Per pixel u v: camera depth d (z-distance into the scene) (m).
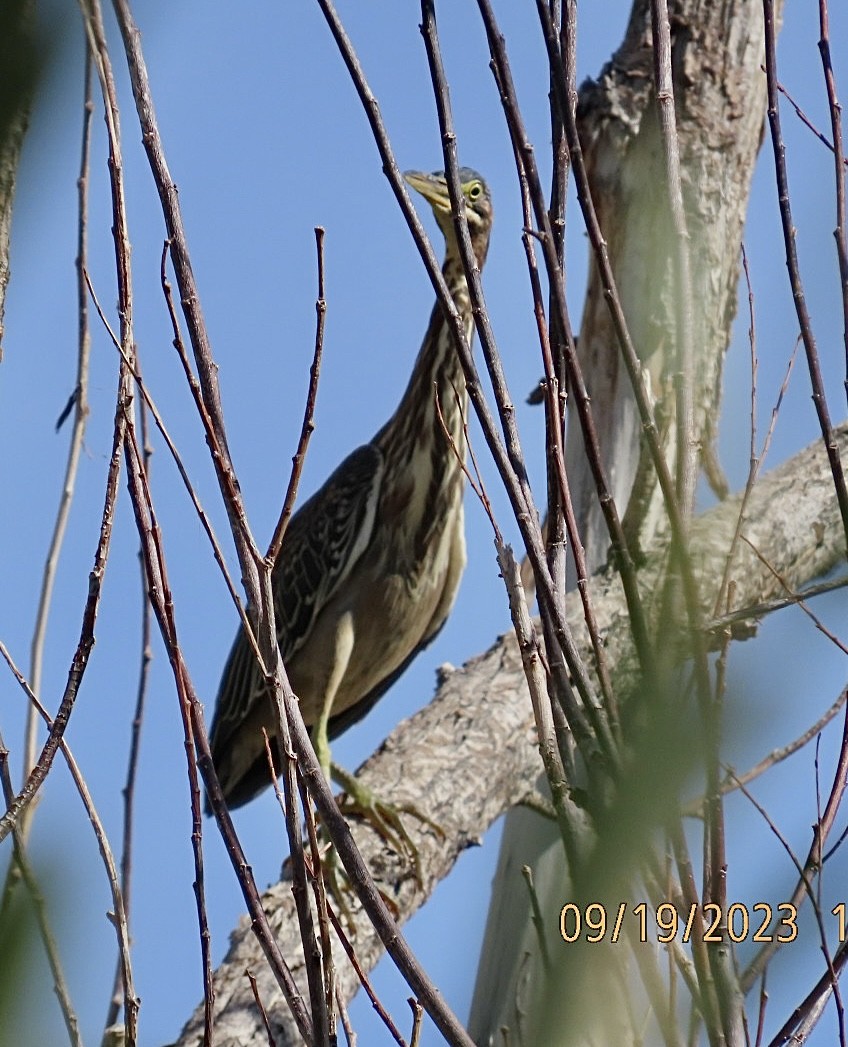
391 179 5.54
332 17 5.50
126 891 6.28
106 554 5.21
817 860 5.61
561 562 5.76
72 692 5.13
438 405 6.05
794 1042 5.30
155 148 5.41
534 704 5.48
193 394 5.31
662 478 5.31
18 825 4.88
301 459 5.32
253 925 5.11
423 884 9.59
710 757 4.67
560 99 5.58
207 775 5.28
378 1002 5.06
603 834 4.68
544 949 4.80
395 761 9.95
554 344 5.88
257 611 5.26
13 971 4.05
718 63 11.95
